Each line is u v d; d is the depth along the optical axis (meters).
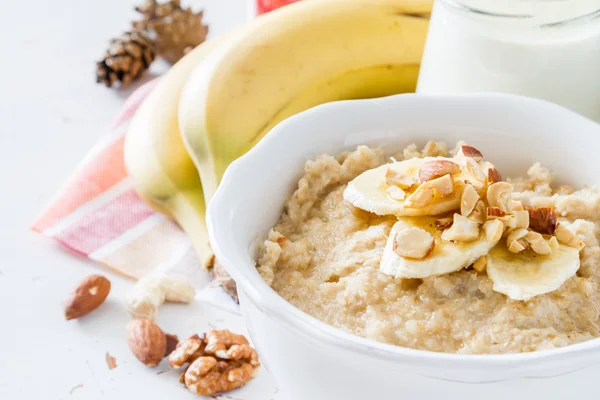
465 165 0.50
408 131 0.54
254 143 0.60
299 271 0.49
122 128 0.67
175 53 0.76
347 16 0.63
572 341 0.46
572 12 0.56
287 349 0.46
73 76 0.77
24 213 0.65
